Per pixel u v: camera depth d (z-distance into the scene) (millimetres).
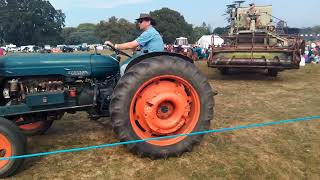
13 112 4223
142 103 4230
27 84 4426
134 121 4230
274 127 5566
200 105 4387
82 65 4547
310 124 5730
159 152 4238
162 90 4262
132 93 4094
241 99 7797
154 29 4945
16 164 3768
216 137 5070
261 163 4230
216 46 11000
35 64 4395
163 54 4371
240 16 12703
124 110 4086
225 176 3896
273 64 10328
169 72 4199
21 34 90062
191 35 88938
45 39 92500
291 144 4852
